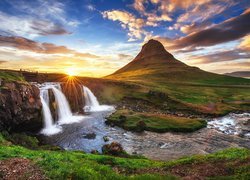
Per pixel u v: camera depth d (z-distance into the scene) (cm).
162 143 4228
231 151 2353
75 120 6156
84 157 2170
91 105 8612
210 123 6188
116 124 5503
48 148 3356
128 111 6588
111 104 8806
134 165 2047
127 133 4869
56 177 1343
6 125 4144
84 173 1405
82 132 4897
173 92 11788
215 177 1545
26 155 1836
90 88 9994
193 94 12156
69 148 3856
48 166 1506
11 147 2220
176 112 7606
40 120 5006
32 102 4881
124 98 9381
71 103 7525
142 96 9450
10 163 1582
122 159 2216
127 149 3847
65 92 7556
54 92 6575
